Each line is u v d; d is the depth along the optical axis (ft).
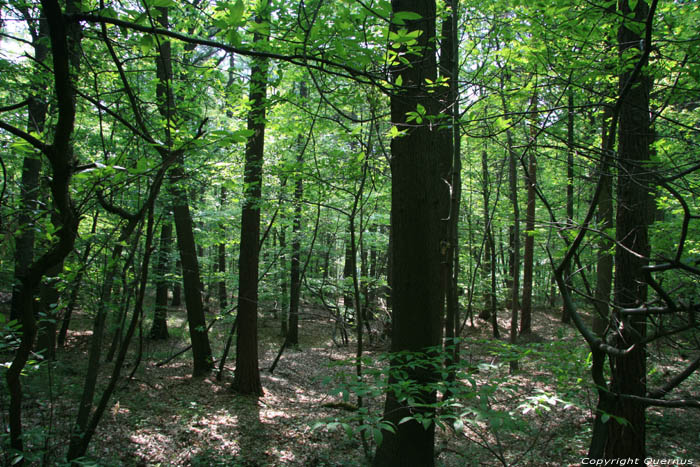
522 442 20.68
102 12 6.03
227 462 19.70
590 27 12.89
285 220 40.50
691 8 13.88
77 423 10.36
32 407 18.04
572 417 22.71
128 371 31.12
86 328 42.39
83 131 20.48
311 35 7.28
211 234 42.86
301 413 27.91
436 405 8.40
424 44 12.89
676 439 20.42
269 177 28.99
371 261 60.85
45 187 9.50
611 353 8.41
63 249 6.97
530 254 53.52
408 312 14.52
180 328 53.52
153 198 8.77
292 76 22.02
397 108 14.19
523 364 31.68
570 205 33.37
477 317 68.03
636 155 14.14
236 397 29.76
